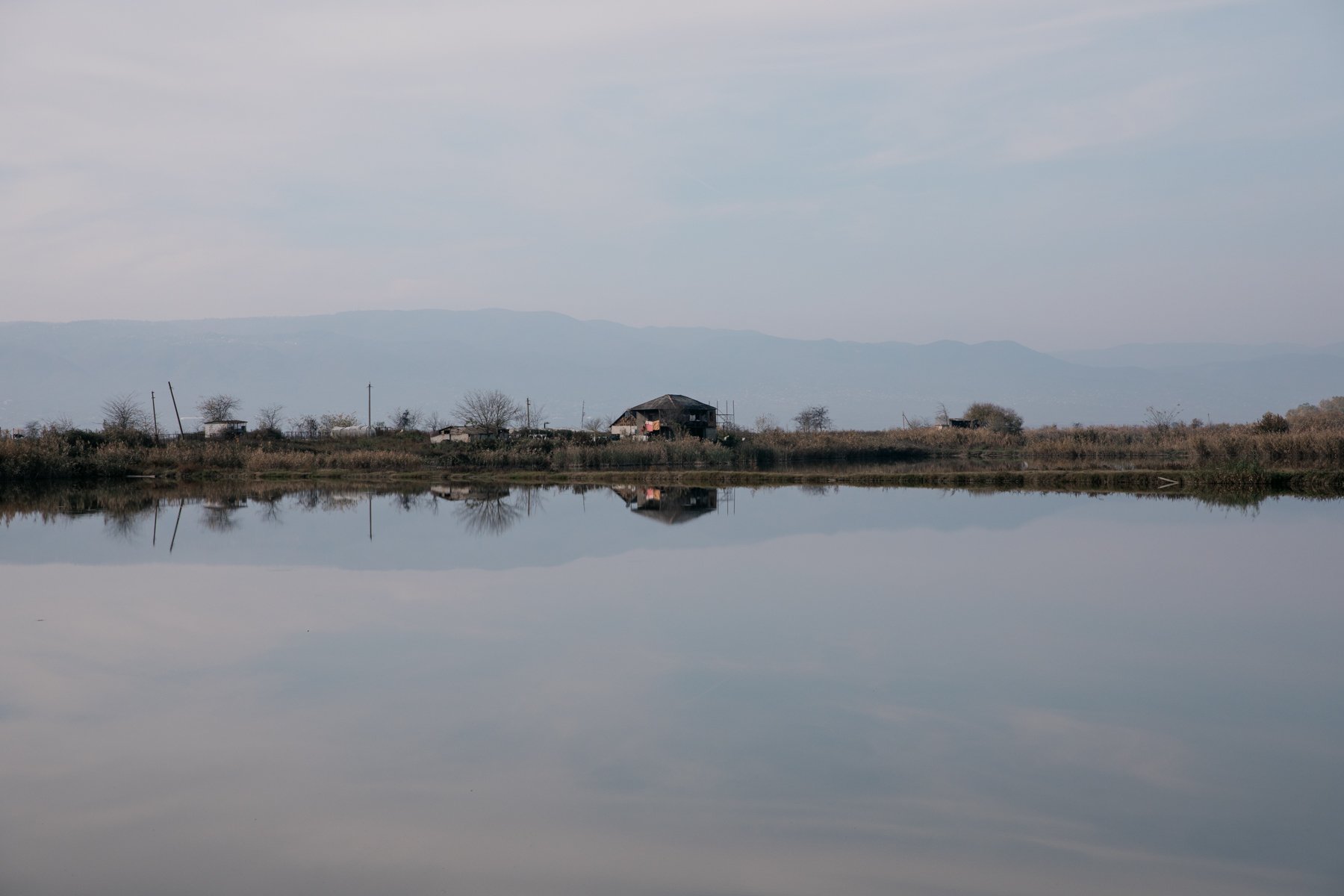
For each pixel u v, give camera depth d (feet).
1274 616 65.46
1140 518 113.70
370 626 63.98
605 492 162.91
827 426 389.60
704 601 70.69
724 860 33.78
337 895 31.73
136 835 35.70
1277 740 43.83
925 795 38.50
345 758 42.16
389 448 274.16
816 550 93.25
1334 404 332.19
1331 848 34.40
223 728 45.70
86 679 53.11
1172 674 53.01
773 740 43.91
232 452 231.50
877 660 55.57
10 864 33.73
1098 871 33.12
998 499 138.62
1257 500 131.44
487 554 92.43
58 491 171.53
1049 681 51.83
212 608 69.51
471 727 45.55
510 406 338.75
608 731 44.96
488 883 32.37
